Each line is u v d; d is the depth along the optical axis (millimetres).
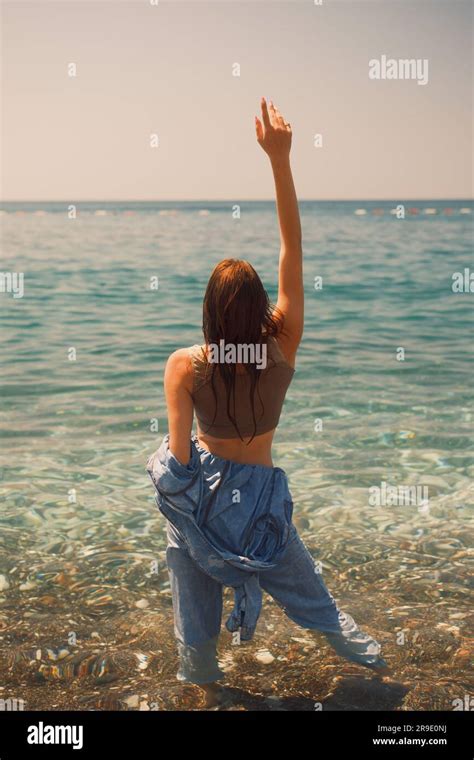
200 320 11539
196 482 2596
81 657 3074
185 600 2822
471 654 3080
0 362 8633
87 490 4938
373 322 11562
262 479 2703
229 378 2537
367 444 5844
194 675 2863
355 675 2961
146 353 9141
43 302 13188
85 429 6199
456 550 4070
